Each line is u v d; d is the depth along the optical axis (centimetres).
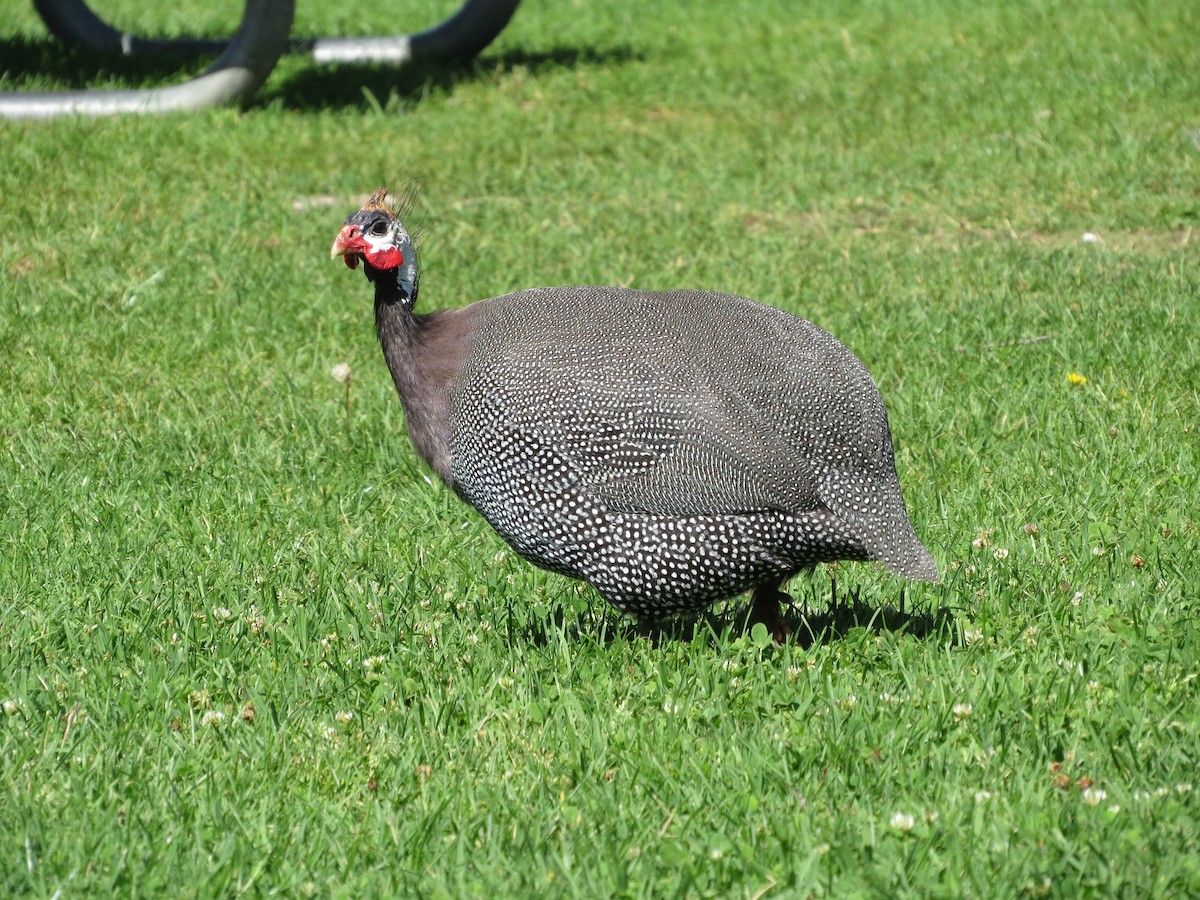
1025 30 2519
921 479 1052
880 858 609
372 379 1284
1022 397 1188
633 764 687
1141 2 2617
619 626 859
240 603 883
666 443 768
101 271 1512
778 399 771
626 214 1738
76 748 706
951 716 725
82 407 1221
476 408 795
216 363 1318
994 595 873
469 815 649
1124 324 1322
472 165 1947
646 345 784
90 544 968
